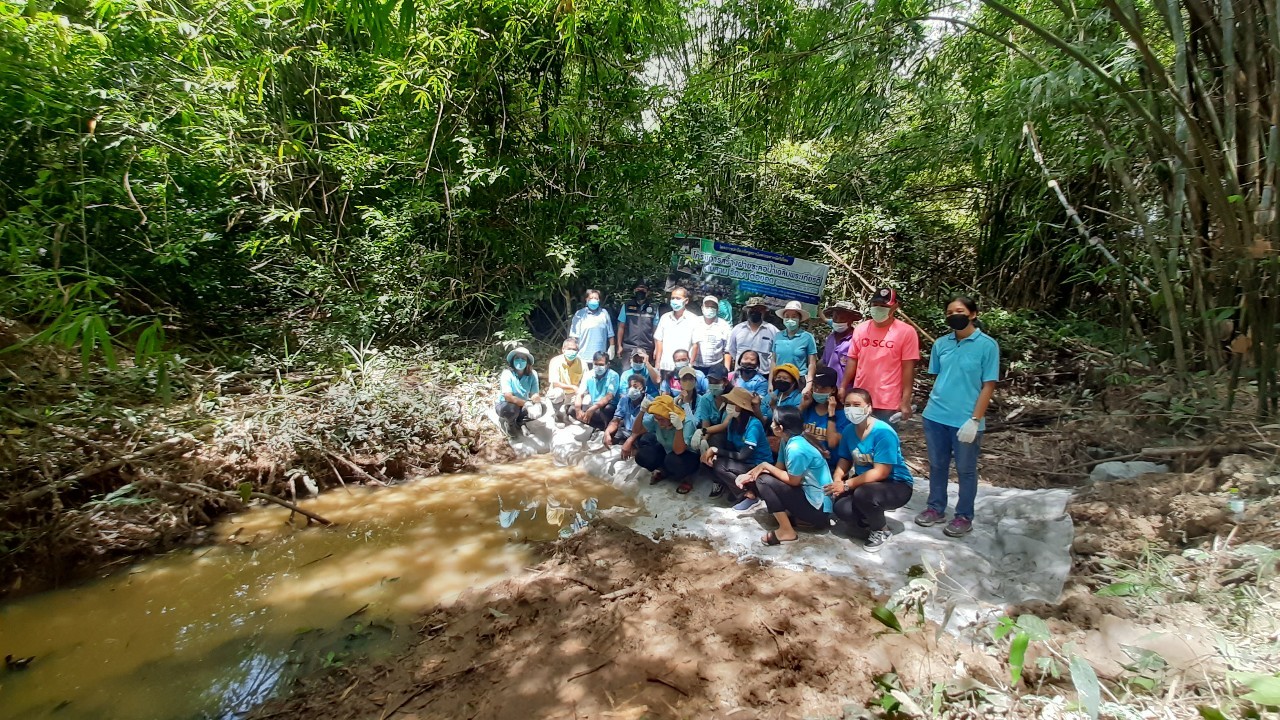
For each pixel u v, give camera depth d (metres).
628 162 7.89
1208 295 4.39
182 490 4.18
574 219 7.71
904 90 6.13
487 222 7.66
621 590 3.26
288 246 7.16
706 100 8.42
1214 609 2.47
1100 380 5.70
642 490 4.72
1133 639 2.36
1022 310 7.61
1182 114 3.45
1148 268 5.25
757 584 3.24
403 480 5.07
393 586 3.45
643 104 8.05
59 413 4.01
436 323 7.75
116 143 5.55
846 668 2.54
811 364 5.41
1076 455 4.64
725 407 4.39
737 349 5.88
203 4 6.12
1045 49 4.89
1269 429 3.67
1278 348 4.02
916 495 4.22
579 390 5.93
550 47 6.89
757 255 7.74
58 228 4.60
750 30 8.88
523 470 5.30
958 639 2.65
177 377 5.16
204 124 6.34
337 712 2.46
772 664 2.60
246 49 6.60
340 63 6.84
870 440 3.56
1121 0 3.69
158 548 3.86
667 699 2.44
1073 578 2.98
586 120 7.44
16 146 5.23
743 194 9.73
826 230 9.39
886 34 4.84
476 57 6.71
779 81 7.20
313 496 4.69
